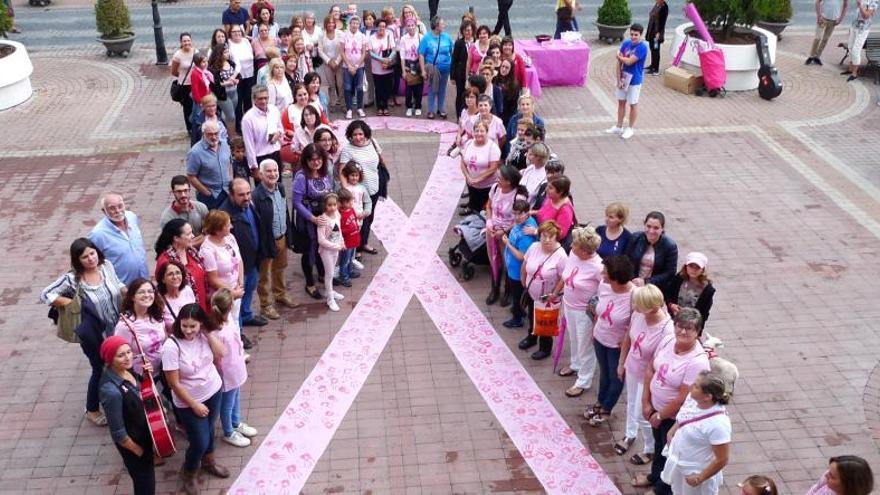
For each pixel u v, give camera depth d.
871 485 5.39
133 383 6.36
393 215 12.08
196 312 6.65
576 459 7.63
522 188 9.31
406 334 9.47
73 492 7.25
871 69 18.38
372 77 15.91
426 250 11.20
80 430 8.00
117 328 7.11
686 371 6.46
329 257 9.59
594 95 17.02
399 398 8.44
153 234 11.43
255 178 11.28
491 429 8.01
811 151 14.35
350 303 10.02
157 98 16.70
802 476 7.42
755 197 12.65
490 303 9.99
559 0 18.94
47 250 11.12
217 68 13.53
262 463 7.57
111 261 8.16
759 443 7.81
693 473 6.15
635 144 14.62
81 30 21.27
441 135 15.06
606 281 7.41
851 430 7.98
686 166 13.73
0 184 12.97
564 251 8.46
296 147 11.50
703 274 7.55
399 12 22.41
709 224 11.81
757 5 17.02
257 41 15.24
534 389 8.56
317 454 7.70
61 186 12.91
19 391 8.53
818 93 17.17
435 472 7.49
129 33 19.31
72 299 7.40
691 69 17.39
